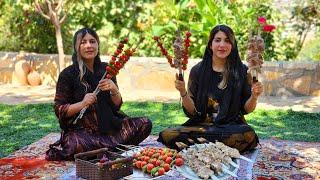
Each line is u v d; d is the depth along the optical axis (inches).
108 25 342.6
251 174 134.0
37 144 181.0
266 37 317.7
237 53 161.9
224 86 161.3
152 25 330.6
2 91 302.0
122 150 159.3
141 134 170.7
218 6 314.7
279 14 335.0
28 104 257.3
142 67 303.0
